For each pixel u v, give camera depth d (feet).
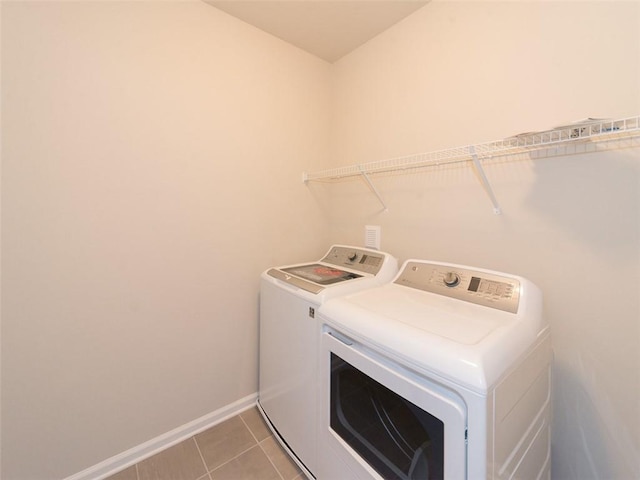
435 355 2.49
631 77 3.16
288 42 6.31
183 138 4.92
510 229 4.21
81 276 4.10
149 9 4.49
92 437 4.31
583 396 3.65
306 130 6.78
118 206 4.34
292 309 4.51
